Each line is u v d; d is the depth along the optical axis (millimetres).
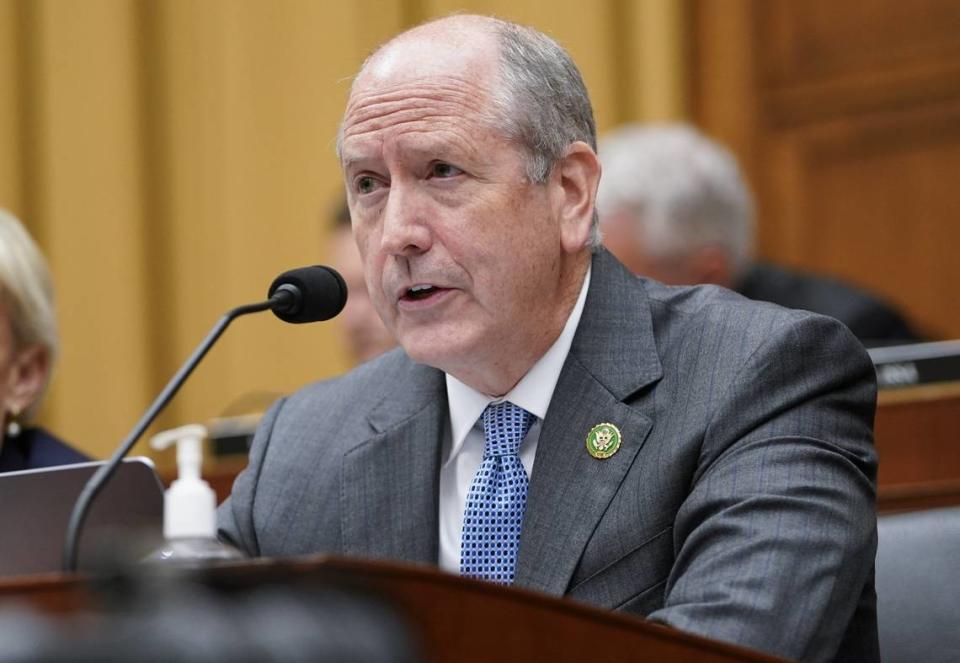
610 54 16438
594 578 5973
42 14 15562
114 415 15562
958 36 15875
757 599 5223
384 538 6523
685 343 6359
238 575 3320
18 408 8500
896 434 9461
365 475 6680
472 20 6395
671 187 12352
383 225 6188
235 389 15781
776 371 6082
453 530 6516
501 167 6148
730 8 16906
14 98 15461
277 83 16000
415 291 6223
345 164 6309
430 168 6129
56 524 5777
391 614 2846
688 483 6023
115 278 15609
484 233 6109
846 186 16500
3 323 8375
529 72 6266
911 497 9414
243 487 7016
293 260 15930
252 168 15930
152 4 15867
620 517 6020
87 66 15617
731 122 16906
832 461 5816
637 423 6180
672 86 16531
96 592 2994
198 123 15875
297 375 15805
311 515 6742
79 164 15586
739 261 12680
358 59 16016
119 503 5809
